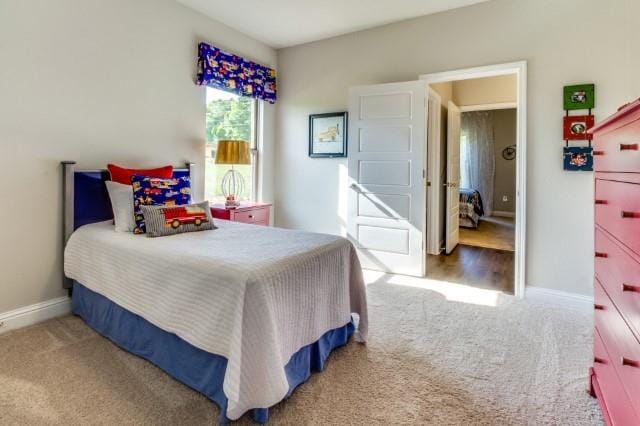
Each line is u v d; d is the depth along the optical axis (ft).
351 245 7.32
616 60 8.62
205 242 6.84
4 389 5.47
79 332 7.43
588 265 9.18
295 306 5.56
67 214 8.13
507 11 9.93
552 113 9.40
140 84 9.58
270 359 4.72
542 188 9.61
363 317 7.22
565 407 5.21
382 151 11.93
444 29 10.94
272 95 14.06
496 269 12.66
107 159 8.94
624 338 3.96
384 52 12.05
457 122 16.93
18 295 7.64
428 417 4.99
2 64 7.12
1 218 7.31
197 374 5.43
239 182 13.23
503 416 5.03
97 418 4.87
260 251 6.09
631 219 3.70
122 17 9.09
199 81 11.05
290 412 5.06
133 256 6.37
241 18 11.49
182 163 10.78
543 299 9.71
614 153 4.30
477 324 8.11
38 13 7.57
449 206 15.20
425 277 11.69
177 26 10.46
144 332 6.32
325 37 13.08
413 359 6.56
